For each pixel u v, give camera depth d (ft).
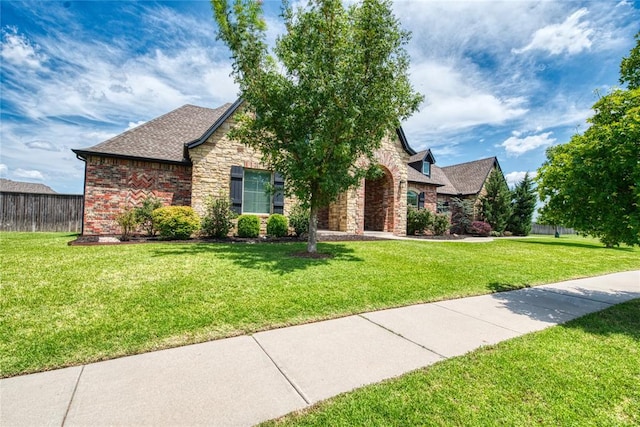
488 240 55.72
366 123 26.45
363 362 9.84
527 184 91.66
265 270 20.63
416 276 21.40
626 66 18.88
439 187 81.82
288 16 25.34
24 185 97.45
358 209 49.75
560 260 33.86
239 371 9.06
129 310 13.10
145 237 35.78
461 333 12.61
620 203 15.61
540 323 14.17
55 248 26.30
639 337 12.72
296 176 25.99
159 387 8.13
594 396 8.31
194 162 39.60
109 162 38.81
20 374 8.61
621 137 14.84
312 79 24.62
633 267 32.89
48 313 12.49
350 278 19.84
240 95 28.07
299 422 6.92
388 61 25.77
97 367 9.10
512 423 7.10
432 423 7.01
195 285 16.67
